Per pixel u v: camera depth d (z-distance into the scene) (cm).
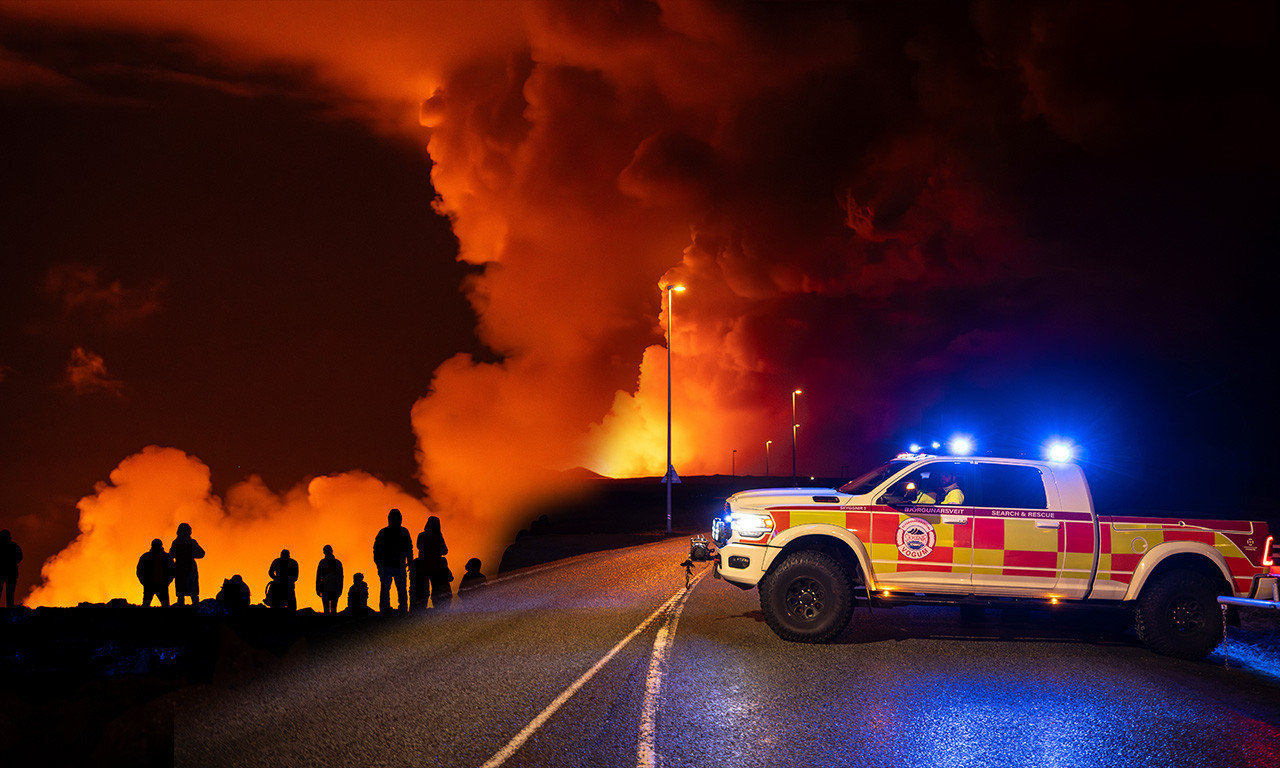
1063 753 580
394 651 898
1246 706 711
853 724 638
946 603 957
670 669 805
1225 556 934
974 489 982
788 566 948
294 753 567
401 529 1238
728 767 543
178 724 634
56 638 1029
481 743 587
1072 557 942
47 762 562
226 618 1182
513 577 1599
